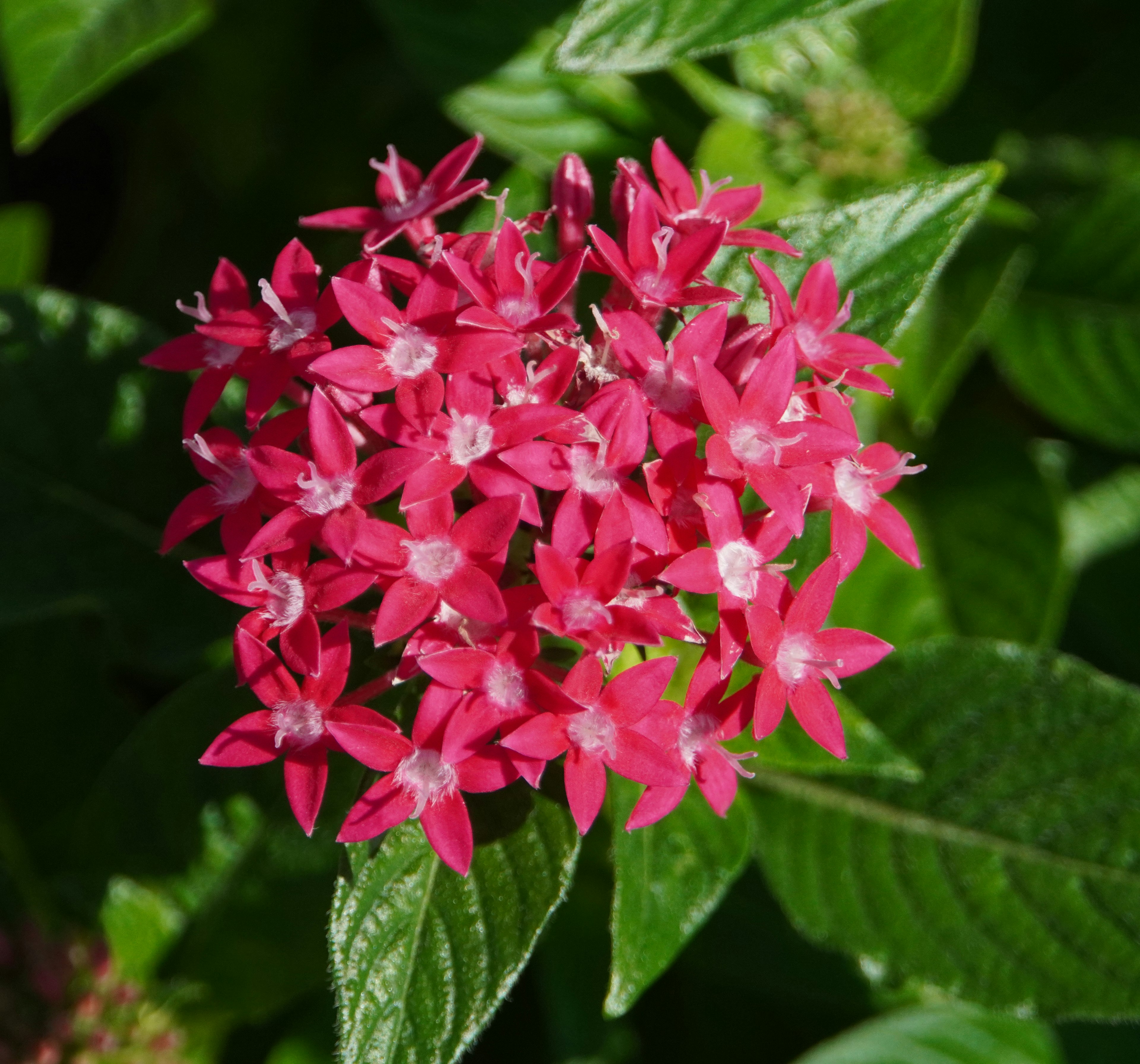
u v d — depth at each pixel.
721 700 0.29
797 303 0.31
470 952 0.30
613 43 0.30
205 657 0.36
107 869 0.35
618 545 0.28
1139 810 0.33
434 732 0.29
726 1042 0.37
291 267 0.30
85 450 0.35
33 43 0.36
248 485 0.30
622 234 0.31
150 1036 0.35
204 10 0.37
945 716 0.34
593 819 0.28
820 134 0.36
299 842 0.35
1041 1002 0.33
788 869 0.34
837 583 0.29
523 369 0.29
